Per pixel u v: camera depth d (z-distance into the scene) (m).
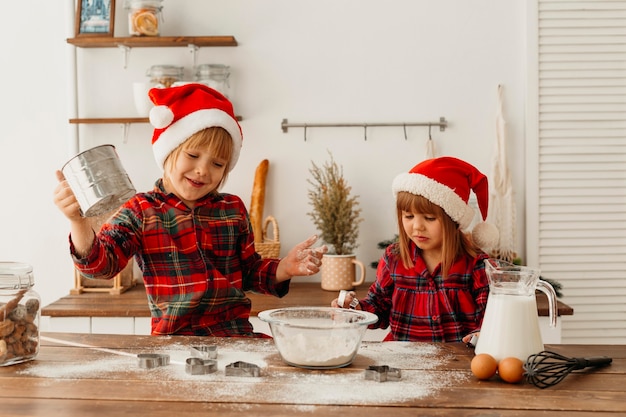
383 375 1.16
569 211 2.67
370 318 1.30
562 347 1.42
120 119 2.57
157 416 0.98
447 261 1.87
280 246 2.70
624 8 2.63
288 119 2.69
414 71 2.67
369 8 2.66
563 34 2.64
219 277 1.76
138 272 2.71
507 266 1.36
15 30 2.71
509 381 1.15
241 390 1.10
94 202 1.30
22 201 2.73
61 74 2.71
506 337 1.23
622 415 1.00
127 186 1.35
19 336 1.24
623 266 2.67
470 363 1.27
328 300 2.33
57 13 2.70
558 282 2.68
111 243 1.61
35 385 1.12
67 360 1.28
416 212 1.87
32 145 2.72
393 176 2.69
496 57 2.66
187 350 1.36
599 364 1.26
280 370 1.22
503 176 2.63
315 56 2.68
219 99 1.83
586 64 2.65
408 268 1.93
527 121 2.65
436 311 1.88
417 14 2.66
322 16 2.67
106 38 2.56
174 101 1.76
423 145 2.68
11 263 1.33
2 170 2.73
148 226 1.75
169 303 1.74
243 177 2.70
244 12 2.67
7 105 2.72
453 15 2.66
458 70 2.67
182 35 2.67
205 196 1.86
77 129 2.68
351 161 2.69
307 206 2.70
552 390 1.12
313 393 1.09
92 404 1.03
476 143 2.68
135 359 1.29
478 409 1.02
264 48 2.68
